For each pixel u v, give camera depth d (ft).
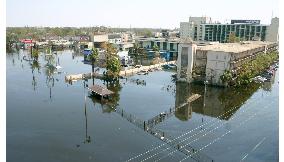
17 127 253.24
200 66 456.45
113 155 203.31
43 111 300.20
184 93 389.60
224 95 379.55
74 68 577.43
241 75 419.95
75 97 356.59
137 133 244.22
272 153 205.98
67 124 263.49
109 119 279.49
